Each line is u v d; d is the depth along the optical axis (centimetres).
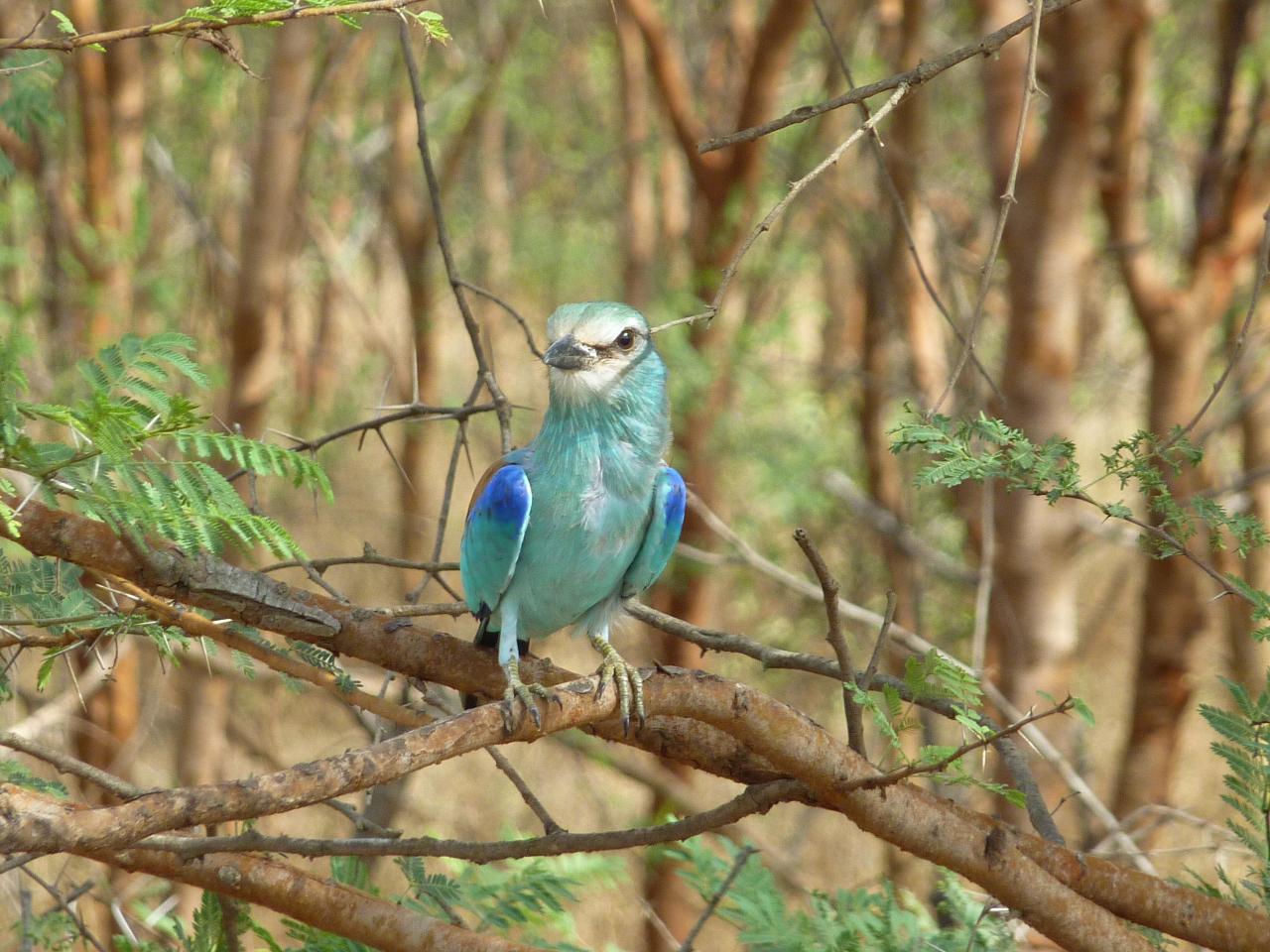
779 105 1916
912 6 1530
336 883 536
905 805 499
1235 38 1362
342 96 1981
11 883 897
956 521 1759
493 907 662
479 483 677
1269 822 536
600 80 2109
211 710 1480
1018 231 1120
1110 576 2138
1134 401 2131
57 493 397
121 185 1470
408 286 1998
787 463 1677
